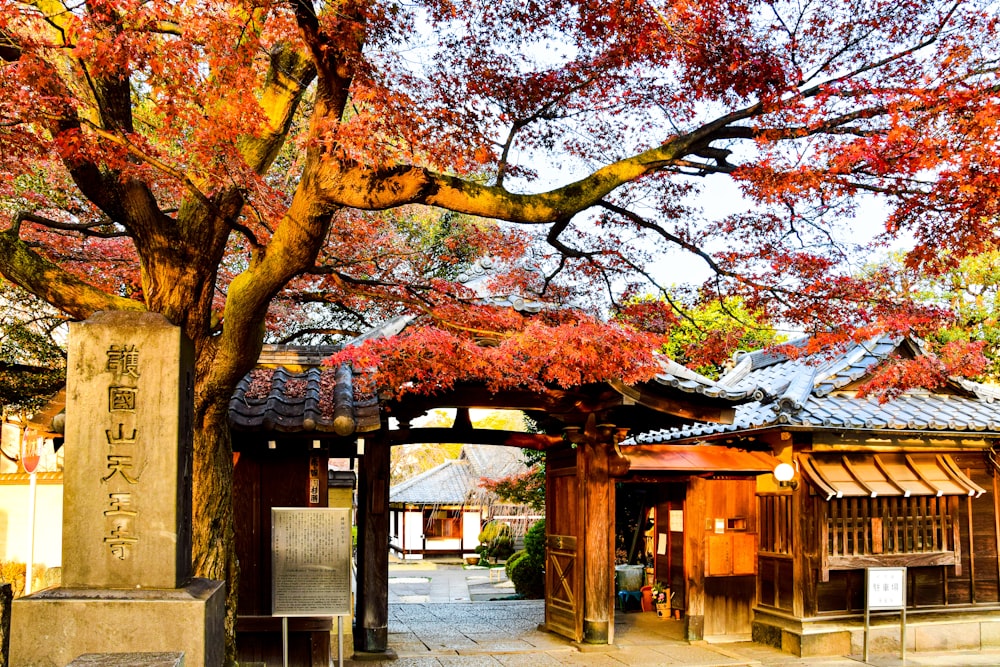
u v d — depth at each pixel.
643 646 11.23
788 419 10.80
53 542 18.09
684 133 7.23
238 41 5.88
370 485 10.71
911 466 12.08
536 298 8.40
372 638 10.40
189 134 6.66
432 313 7.43
